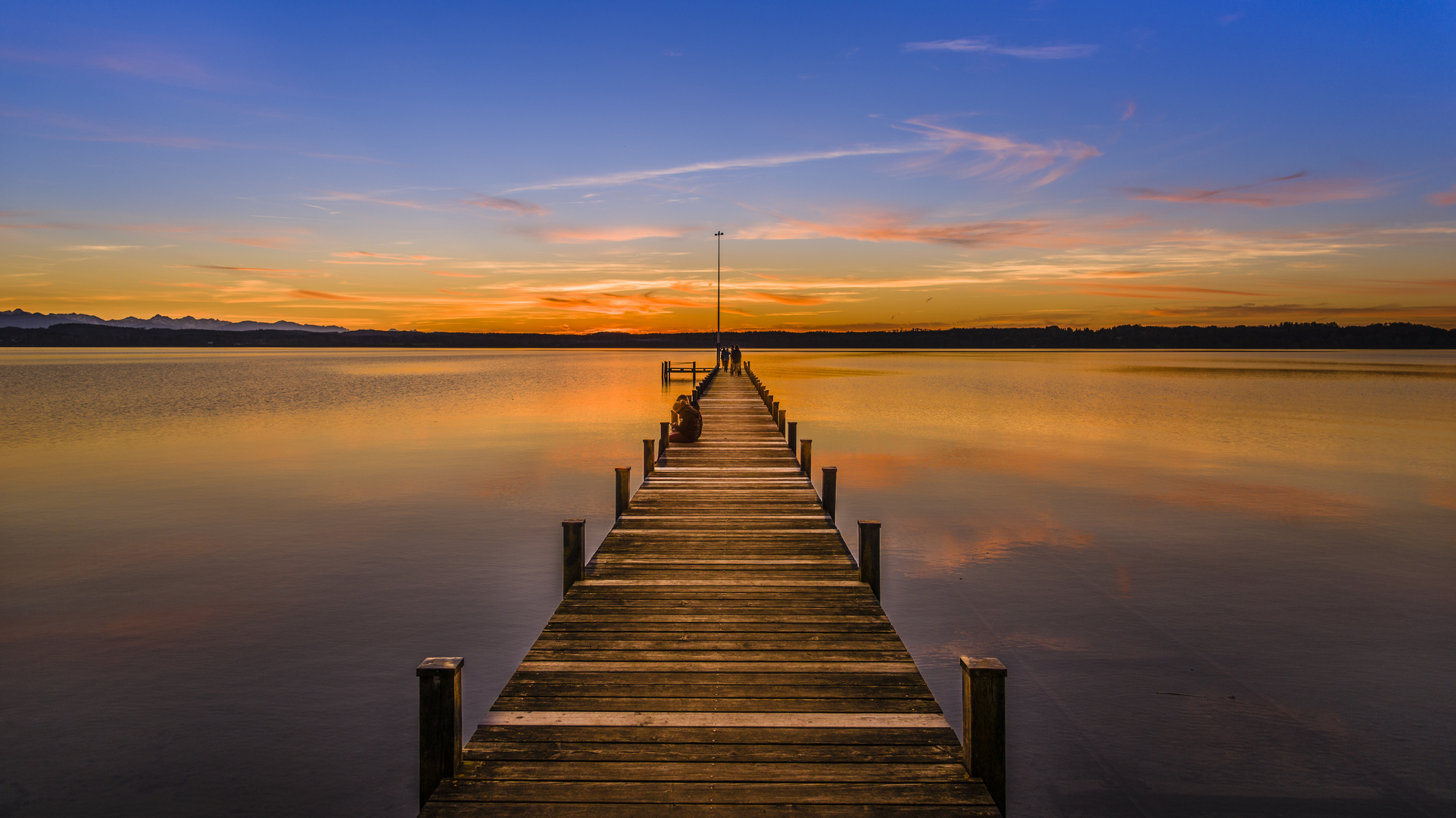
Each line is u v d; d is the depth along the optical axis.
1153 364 171.38
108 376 102.50
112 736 8.57
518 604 12.57
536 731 5.69
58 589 13.27
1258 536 17.11
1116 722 8.94
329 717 9.02
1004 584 13.69
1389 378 98.50
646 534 11.63
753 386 41.41
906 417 44.09
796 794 4.97
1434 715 9.09
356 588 13.35
